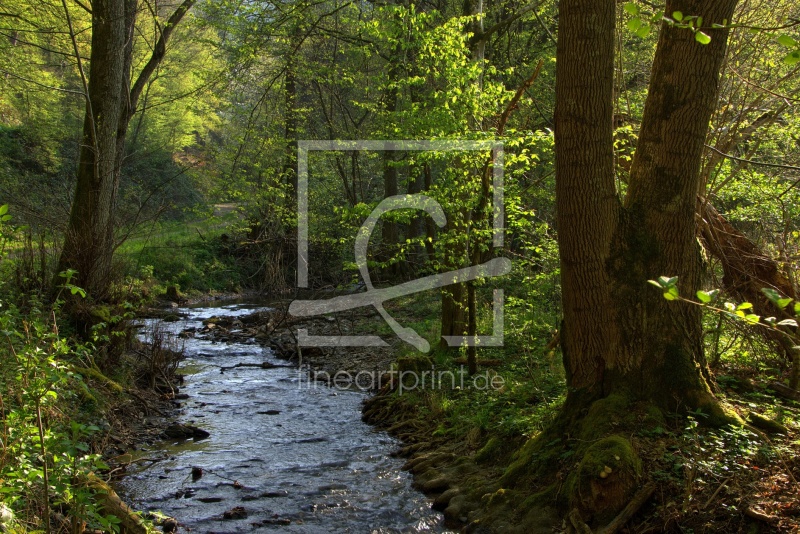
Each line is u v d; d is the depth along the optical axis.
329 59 19.39
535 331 10.93
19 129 26.77
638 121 10.22
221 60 20.42
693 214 6.46
